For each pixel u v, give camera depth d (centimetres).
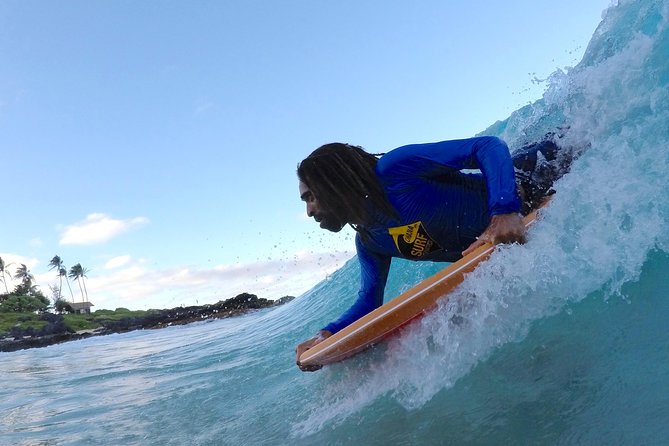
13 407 454
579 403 142
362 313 275
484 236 224
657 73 219
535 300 193
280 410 260
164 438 274
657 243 178
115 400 407
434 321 219
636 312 163
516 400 158
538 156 254
